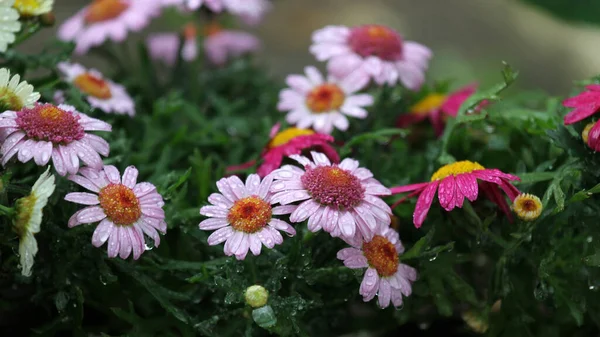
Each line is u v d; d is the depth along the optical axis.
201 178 0.55
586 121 0.51
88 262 0.50
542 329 0.54
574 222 0.52
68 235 0.49
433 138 0.64
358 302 0.56
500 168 0.57
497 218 0.53
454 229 0.53
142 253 0.50
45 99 0.55
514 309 0.53
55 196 0.49
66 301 0.49
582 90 0.57
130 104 0.60
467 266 0.56
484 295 0.57
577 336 0.55
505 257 0.52
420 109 0.63
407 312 0.53
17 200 0.47
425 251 0.50
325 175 0.49
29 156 0.47
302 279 0.51
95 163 0.48
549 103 0.59
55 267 0.50
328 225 0.48
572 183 0.52
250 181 0.50
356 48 0.60
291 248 0.50
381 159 0.59
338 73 0.60
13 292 0.53
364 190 0.50
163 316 0.52
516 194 0.50
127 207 0.48
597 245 0.51
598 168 0.51
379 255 0.49
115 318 0.53
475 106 0.56
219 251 0.51
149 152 0.59
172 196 0.54
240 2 0.64
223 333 0.51
